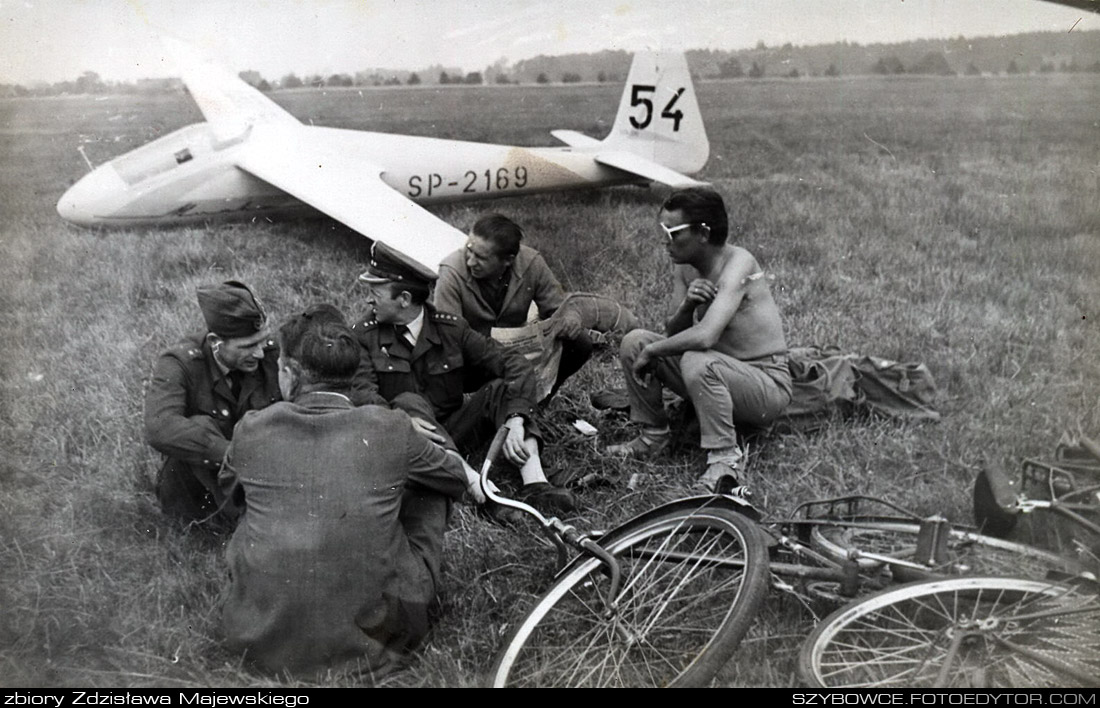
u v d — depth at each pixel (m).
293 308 4.56
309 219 6.25
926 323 4.12
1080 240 5.09
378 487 2.10
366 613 2.10
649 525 2.39
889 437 3.21
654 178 6.96
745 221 5.86
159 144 6.05
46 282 4.65
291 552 2.04
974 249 5.05
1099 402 3.39
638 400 3.17
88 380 3.61
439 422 2.96
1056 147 6.41
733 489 2.82
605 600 2.21
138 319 4.29
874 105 7.62
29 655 2.26
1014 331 4.01
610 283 4.91
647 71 7.53
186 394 2.60
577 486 2.99
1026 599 2.09
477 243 3.08
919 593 2.07
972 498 2.85
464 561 2.57
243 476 2.13
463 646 2.25
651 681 2.10
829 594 2.23
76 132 6.93
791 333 4.09
